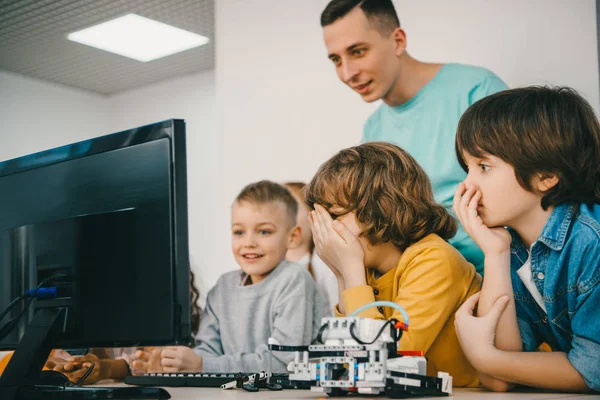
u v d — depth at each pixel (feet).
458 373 4.95
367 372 3.02
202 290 9.84
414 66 6.72
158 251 3.43
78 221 3.69
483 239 4.57
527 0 6.12
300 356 3.29
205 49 11.85
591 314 4.16
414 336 4.66
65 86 13.69
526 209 4.60
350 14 7.11
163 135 3.47
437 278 4.83
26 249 3.88
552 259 4.42
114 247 3.56
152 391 3.46
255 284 7.53
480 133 4.66
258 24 8.04
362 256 5.18
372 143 5.49
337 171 5.25
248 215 7.72
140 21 10.87
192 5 10.37
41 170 3.93
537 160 4.45
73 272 3.68
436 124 6.49
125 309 3.50
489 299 4.44
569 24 5.91
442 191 6.40
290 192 7.56
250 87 8.09
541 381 4.17
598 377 4.03
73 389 3.60
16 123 12.99
